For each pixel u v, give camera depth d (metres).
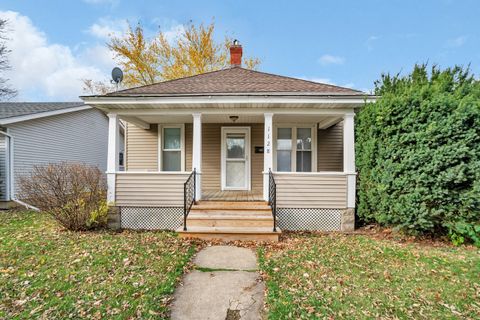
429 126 4.81
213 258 4.28
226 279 3.55
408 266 3.89
